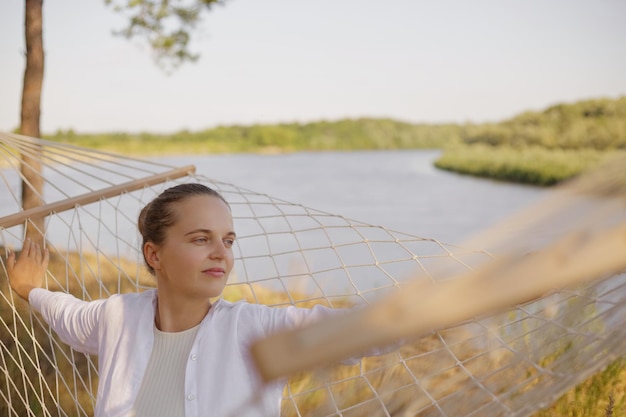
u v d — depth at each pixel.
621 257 0.43
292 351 0.42
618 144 41.31
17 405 3.33
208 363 1.96
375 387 2.69
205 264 2.01
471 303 0.42
